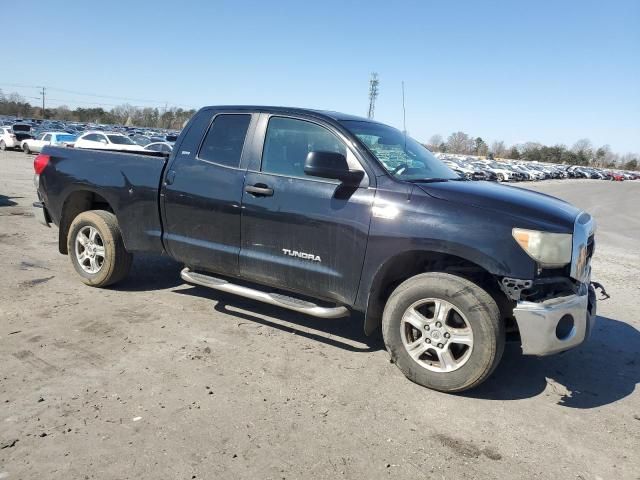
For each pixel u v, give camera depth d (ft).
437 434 10.47
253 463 9.13
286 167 14.06
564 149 437.58
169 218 16.03
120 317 15.53
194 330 14.94
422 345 12.28
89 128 222.69
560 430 10.97
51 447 9.15
